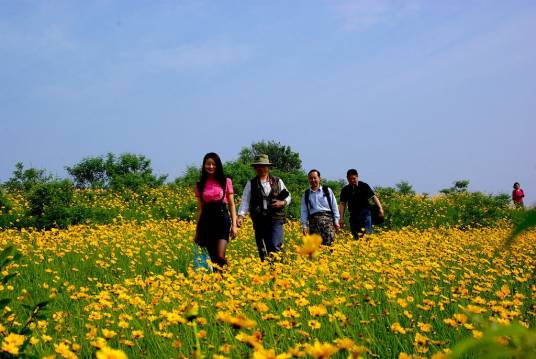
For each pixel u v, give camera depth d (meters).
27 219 14.02
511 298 5.34
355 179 9.64
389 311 4.28
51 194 14.27
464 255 8.09
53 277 7.25
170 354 3.29
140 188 21.11
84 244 10.16
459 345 0.87
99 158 24.33
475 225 17.61
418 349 3.10
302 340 3.21
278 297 4.06
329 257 7.27
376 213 9.77
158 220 16.14
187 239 10.90
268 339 3.37
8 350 2.45
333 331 3.52
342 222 9.75
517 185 20.00
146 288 5.66
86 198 18.62
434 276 5.90
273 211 7.46
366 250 8.06
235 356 3.01
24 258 8.15
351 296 4.69
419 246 8.84
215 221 6.77
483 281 6.11
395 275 5.45
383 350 3.44
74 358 2.70
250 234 11.91
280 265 6.04
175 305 4.46
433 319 4.15
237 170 20.72
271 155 47.16
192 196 20.30
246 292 4.23
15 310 4.50
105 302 4.04
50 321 4.12
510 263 7.61
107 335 2.95
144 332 3.70
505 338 2.06
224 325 3.38
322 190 8.38
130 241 10.65
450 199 20.44
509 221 17.50
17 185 22.25
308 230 8.45
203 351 3.12
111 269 7.77
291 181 21.06
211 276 5.16
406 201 19.52
